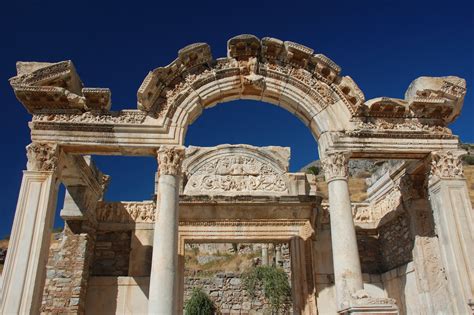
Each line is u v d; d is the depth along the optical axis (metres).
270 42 13.35
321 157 12.95
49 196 11.53
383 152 12.83
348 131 12.80
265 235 16.69
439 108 13.26
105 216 16.50
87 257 15.05
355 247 11.35
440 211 12.41
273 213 16.81
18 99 12.32
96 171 16.38
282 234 16.70
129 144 12.30
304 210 16.91
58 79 12.37
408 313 14.16
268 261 30.70
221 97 13.47
